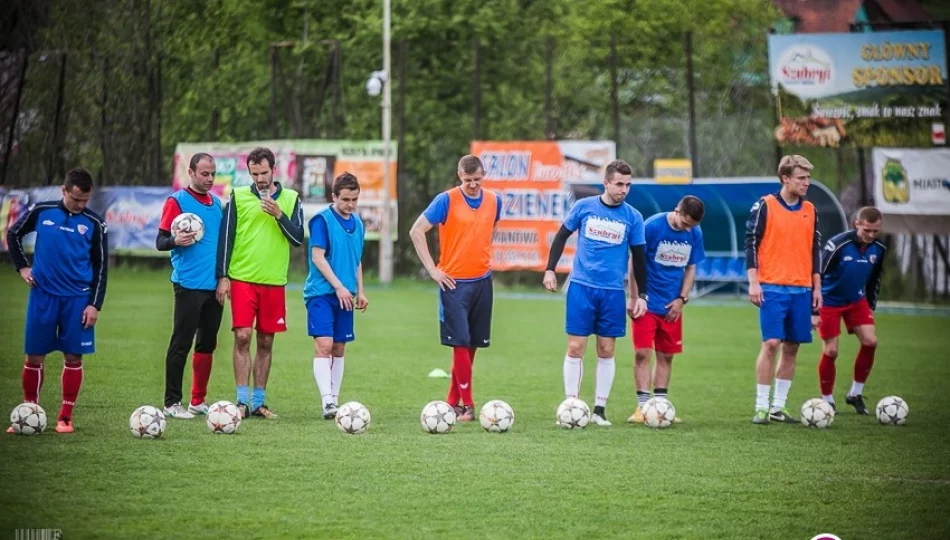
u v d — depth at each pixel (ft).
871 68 142.41
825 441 51.11
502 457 45.39
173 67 188.44
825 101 143.84
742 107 171.12
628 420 57.00
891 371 80.02
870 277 62.03
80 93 185.47
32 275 49.70
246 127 182.91
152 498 37.55
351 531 33.96
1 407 56.90
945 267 141.79
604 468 43.60
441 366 78.84
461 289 57.16
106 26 188.14
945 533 35.09
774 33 144.66
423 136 177.06
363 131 181.06
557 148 147.23
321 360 55.88
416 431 51.80
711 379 75.20
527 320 116.98
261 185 55.31
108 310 115.03
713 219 147.74
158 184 177.06
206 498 37.65
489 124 177.27
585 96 174.70
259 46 191.72
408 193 175.22
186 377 71.46
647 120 160.66
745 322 117.60
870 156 153.17
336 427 52.37
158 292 139.13
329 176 159.43
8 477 40.14
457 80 183.11
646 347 57.98
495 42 183.83
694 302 142.72
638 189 147.02
